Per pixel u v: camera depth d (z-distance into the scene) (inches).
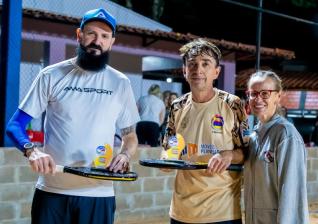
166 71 586.6
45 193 104.3
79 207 103.3
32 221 106.5
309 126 580.7
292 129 106.5
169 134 123.9
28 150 98.3
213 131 116.1
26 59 390.3
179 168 105.6
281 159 104.6
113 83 107.3
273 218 107.0
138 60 464.8
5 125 197.8
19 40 197.9
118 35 431.5
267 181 107.7
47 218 103.6
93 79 105.7
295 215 103.3
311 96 662.5
